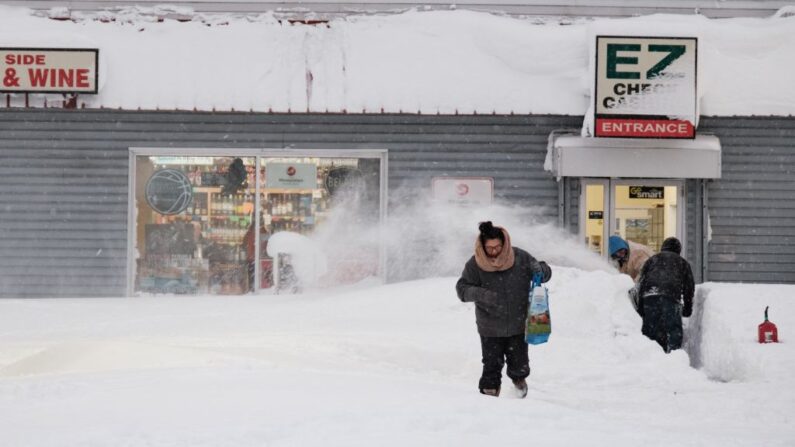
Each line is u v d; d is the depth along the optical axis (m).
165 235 49.62
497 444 15.97
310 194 49.59
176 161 49.59
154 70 48.47
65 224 49.41
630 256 41.59
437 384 25.22
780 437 19.36
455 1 50.00
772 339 32.38
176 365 26.14
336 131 49.31
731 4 50.25
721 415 23.23
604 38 46.94
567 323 34.50
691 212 49.31
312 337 31.98
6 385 22.59
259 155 49.44
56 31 48.66
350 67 48.56
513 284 24.28
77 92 47.81
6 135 49.38
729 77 48.25
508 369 24.62
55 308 41.94
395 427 17.23
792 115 47.94
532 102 47.94
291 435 16.41
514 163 49.12
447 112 47.91
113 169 49.41
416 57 48.62
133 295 49.41
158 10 49.50
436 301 38.81
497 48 48.66
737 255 49.28
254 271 49.44
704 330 35.22
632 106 46.81
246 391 20.89
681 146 47.78
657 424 21.22
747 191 49.22
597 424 18.98
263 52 48.91
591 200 49.28
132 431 16.73
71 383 22.72
